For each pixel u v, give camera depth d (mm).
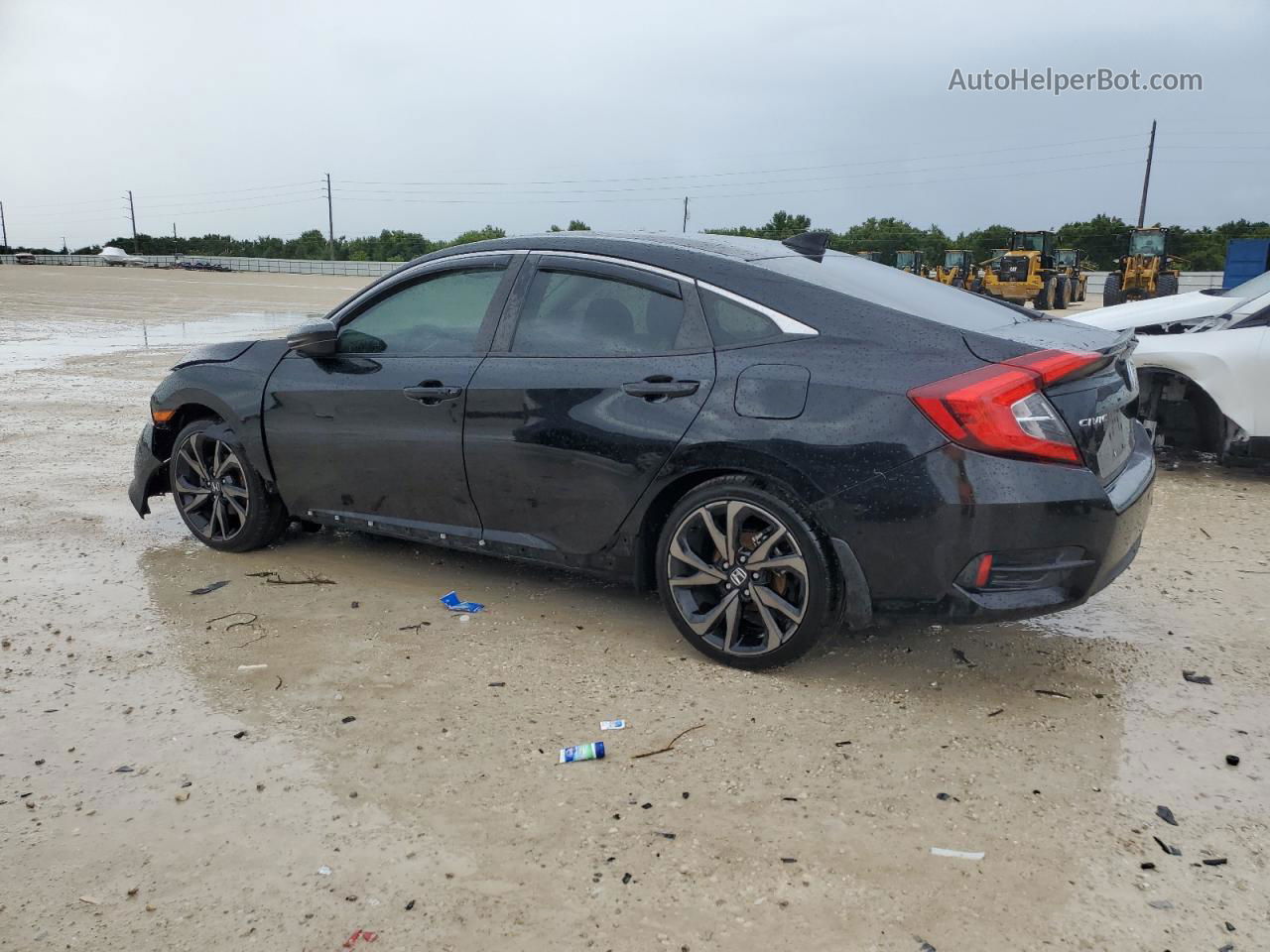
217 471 4863
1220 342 6410
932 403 3086
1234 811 2693
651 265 3727
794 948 2162
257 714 3246
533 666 3613
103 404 9891
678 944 2176
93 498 6121
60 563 4812
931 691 3418
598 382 3674
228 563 4809
